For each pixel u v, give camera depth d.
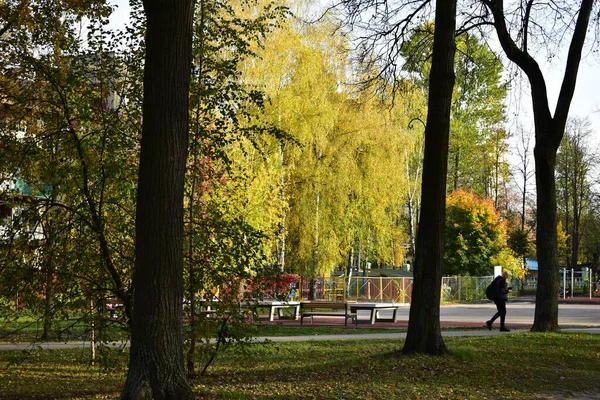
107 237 12.79
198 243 12.89
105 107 13.05
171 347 9.01
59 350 17.42
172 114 9.09
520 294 66.38
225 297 12.90
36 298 12.33
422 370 13.07
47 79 12.47
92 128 12.78
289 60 35.34
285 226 35.94
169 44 9.09
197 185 13.66
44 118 12.80
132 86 13.05
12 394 11.45
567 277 65.75
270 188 31.45
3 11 13.06
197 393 10.79
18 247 12.25
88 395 11.27
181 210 9.22
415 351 14.80
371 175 38.12
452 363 13.84
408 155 42.69
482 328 25.58
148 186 9.06
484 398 10.96
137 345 8.99
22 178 12.75
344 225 38.62
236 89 13.23
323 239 37.22
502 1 19.86
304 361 15.63
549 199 20.48
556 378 13.01
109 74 12.80
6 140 12.57
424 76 40.69
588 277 68.00
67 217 12.70
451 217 56.09
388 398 10.64
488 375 12.93
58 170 12.39
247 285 13.27
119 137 12.81
